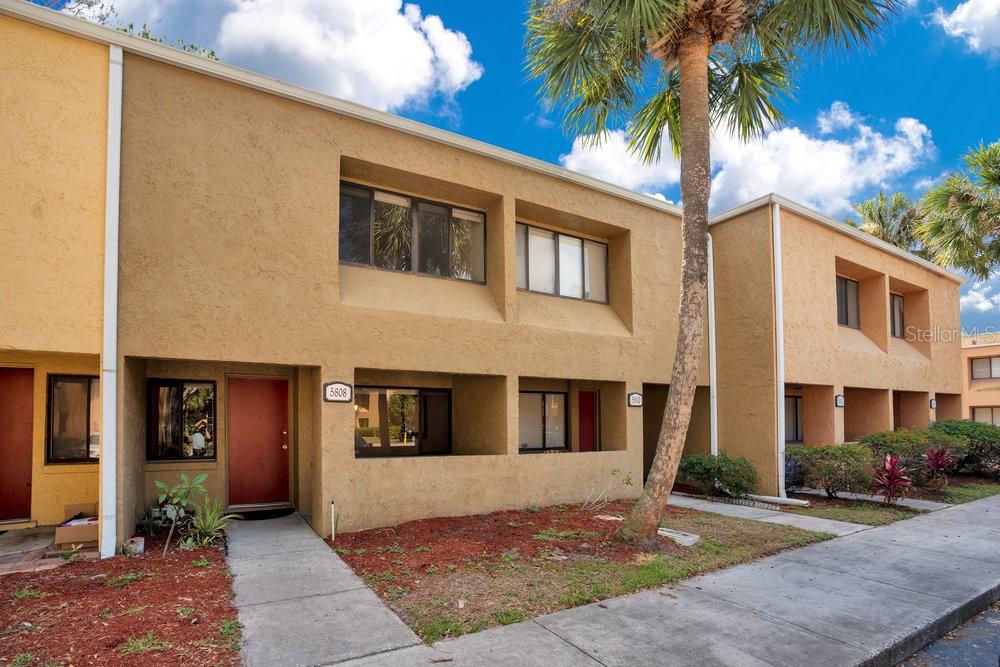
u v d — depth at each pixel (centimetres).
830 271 1477
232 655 446
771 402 1272
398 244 996
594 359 1154
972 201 1722
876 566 749
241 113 798
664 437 803
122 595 562
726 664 460
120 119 709
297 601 566
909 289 1889
